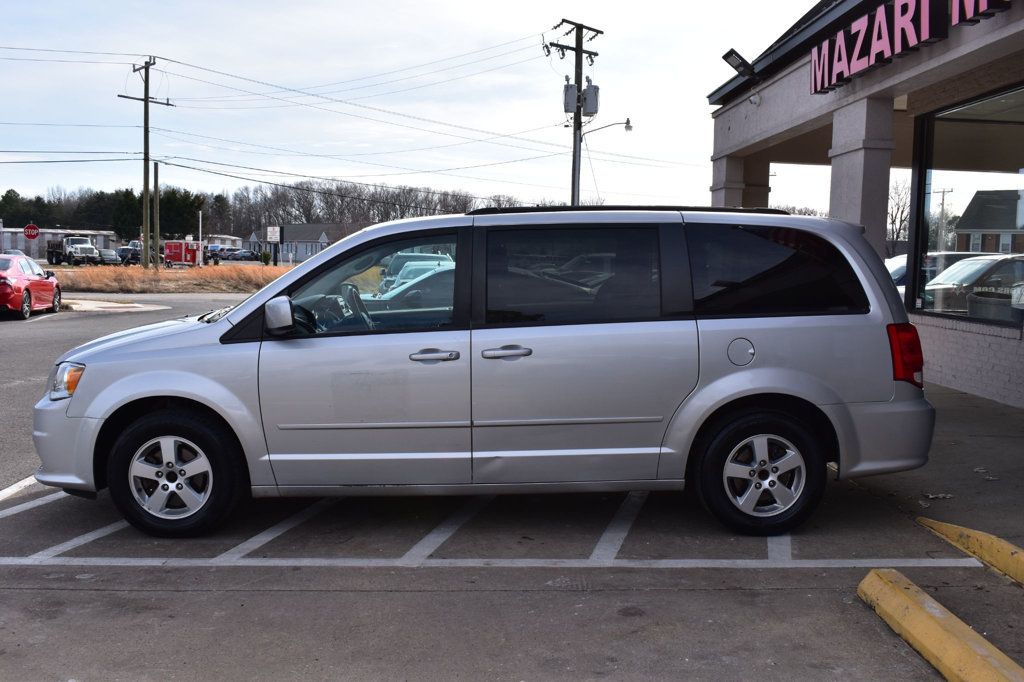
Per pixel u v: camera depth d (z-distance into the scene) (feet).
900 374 16.46
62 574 15.15
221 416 16.43
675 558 15.67
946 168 33.91
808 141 45.42
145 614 13.46
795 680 11.17
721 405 16.16
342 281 16.67
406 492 16.56
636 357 16.12
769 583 14.43
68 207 412.98
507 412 16.19
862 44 29.22
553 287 16.43
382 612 13.47
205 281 137.28
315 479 16.51
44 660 11.94
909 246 36.40
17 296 66.54
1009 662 10.64
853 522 17.53
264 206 424.46
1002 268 29.86
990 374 30.14
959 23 23.98
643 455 16.33
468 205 253.44
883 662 11.63
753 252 16.63
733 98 45.55
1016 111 28.99
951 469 21.24
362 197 268.41
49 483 16.98
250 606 13.75
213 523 16.79
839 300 16.57
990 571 14.79
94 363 16.71
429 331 16.29
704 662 11.70
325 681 11.30
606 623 12.98
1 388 34.68
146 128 146.61
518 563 15.55
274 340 16.43
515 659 11.87
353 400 16.22
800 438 16.30
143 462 16.67
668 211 16.88
